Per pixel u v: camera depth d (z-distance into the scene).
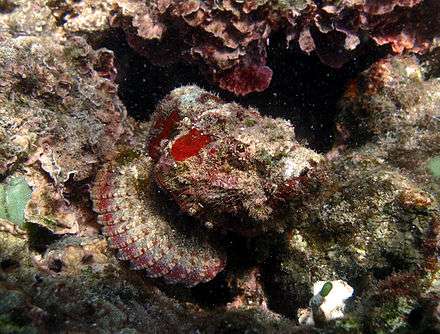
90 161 0.26
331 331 0.17
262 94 0.34
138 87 0.35
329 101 0.34
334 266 0.23
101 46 0.31
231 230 0.24
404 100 0.28
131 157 0.26
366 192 0.22
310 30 0.28
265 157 0.21
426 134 0.27
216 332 0.20
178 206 0.24
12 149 0.23
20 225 0.22
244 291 0.26
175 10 0.26
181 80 0.33
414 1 0.27
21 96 0.24
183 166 0.22
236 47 0.27
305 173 0.21
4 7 0.28
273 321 0.21
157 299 0.22
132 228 0.23
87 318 0.18
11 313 0.15
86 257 0.22
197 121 0.23
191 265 0.24
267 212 0.22
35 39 0.25
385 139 0.28
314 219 0.23
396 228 0.21
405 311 0.17
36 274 0.19
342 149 0.31
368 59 0.32
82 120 0.26
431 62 0.31
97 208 0.24
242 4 0.26
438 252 0.19
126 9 0.28
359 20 0.27
